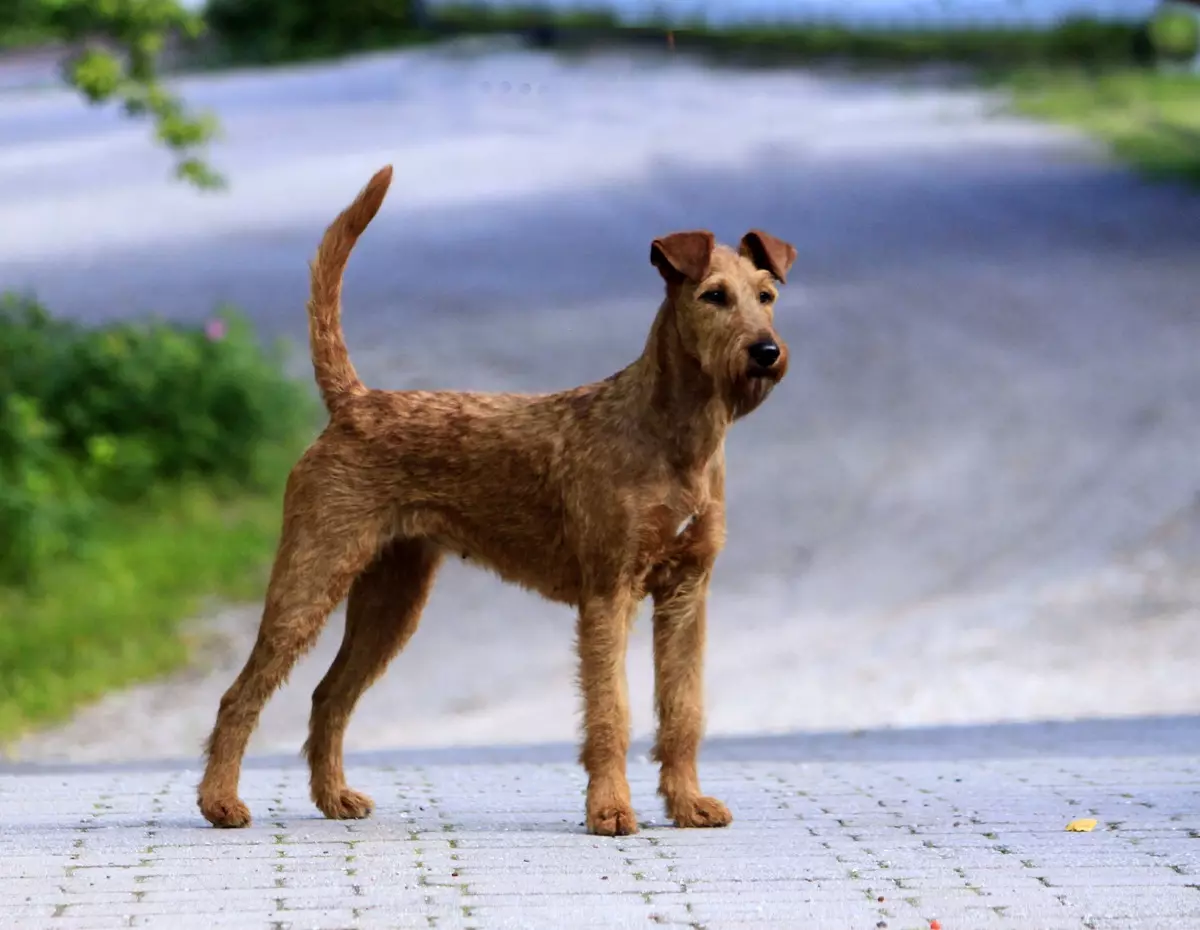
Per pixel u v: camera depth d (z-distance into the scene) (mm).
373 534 6102
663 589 6121
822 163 30234
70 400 16359
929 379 19047
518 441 6082
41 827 6027
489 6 40719
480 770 7859
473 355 19688
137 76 15695
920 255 24188
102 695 11250
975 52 39125
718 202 27344
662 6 31344
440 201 28125
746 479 16391
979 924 4539
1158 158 29969
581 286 22875
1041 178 28812
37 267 23578
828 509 15469
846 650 11703
